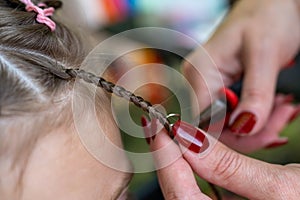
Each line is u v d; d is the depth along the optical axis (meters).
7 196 0.23
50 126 0.23
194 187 0.26
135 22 0.43
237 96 0.36
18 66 0.24
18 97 0.23
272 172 0.27
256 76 0.35
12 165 0.23
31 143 0.23
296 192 0.27
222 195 0.31
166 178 0.26
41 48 0.25
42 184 0.23
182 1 0.45
